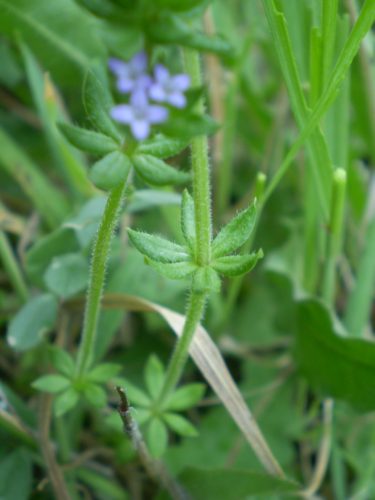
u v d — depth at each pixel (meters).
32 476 0.09
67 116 0.12
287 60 0.08
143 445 0.08
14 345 0.09
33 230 0.11
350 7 0.10
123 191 0.07
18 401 0.09
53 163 0.13
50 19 0.11
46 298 0.10
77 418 0.10
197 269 0.07
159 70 0.05
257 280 0.12
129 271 0.10
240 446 0.10
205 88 0.06
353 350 0.09
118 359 0.11
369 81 0.11
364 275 0.10
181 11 0.05
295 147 0.08
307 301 0.10
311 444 0.11
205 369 0.09
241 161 0.13
